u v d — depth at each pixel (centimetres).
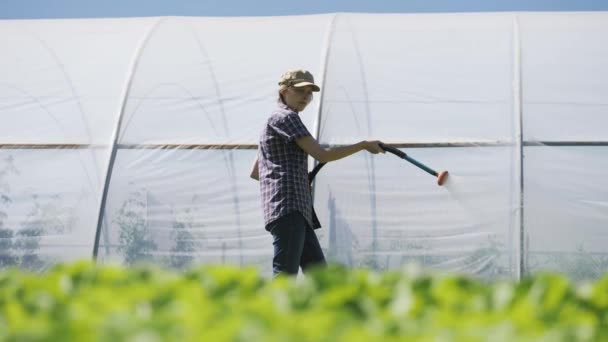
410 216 963
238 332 255
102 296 314
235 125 1018
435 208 963
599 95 1001
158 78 1067
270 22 1159
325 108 1017
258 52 1092
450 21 1127
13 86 1073
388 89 1027
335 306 326
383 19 1149
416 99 1016
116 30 1163
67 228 988
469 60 1048
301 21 1155
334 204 973
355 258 958
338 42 1088
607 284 353
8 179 1009
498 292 345
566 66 1029
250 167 995
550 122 986
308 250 768
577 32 1074
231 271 373
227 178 993
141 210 988
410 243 956
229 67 1074
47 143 1021
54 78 1082
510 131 984
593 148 970
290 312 309
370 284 348
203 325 270
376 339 255
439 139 988
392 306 327
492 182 965
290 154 753
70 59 1108
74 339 250
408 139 991
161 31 1148
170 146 1009
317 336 260
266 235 969
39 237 989
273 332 262
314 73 1051
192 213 984
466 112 1001
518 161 967
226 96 1043
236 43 1112
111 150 1009
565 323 307
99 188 997
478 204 959
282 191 745
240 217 978
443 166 977
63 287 361
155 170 1001
